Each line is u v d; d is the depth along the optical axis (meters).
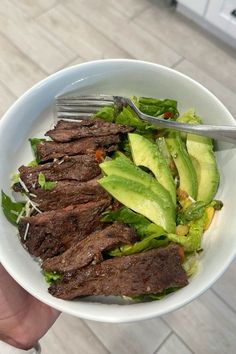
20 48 0.57
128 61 0.32
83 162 0.31
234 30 0.58
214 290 0.46
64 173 0.31
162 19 0.62
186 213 0.29
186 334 0.44
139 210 0.29
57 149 0.31
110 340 0.45
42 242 0.28
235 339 0.44
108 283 0.26
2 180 0.30
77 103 0.33
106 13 0.62
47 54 0.57
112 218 0.29
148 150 0.31
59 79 0.32
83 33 0.59
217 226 0.29
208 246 0.29
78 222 0.29
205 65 0.59
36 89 0.31
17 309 0.32
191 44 0.60
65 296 0.25
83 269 0.27
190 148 0.31
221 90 0.57
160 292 0.26
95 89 0.34
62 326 0.45
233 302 0.45
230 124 0.30
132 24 0.61
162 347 0.44
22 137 0.32
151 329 0.45
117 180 0.29
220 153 0.31
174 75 0.32
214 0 0.56
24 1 0.61
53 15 0.60
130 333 0.45
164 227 0.28
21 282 0.26
